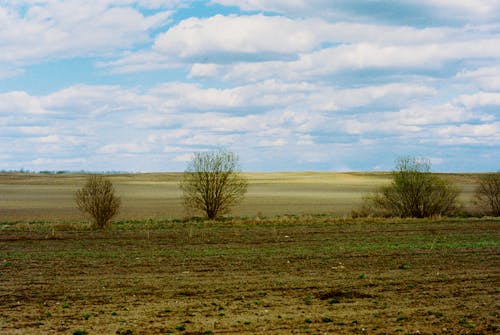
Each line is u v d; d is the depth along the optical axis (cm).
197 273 2259
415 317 1552
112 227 4228
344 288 1953
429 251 2873
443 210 5316
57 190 11950
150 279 2128
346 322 1498
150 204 8050
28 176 17438
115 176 17925
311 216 5316
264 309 1650
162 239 3478
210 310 1638
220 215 5216
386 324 1476
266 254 2798
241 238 3516
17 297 1817
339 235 3666
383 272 2273
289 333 1391
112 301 1758
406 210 5297
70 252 2897
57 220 5378
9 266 2444
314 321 1510
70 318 1542
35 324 1477
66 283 2050
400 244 3170
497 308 1655
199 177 5159
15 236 3634
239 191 5262
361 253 2814
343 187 13275
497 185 5422
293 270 2328
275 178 17525
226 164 5200
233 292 1891
